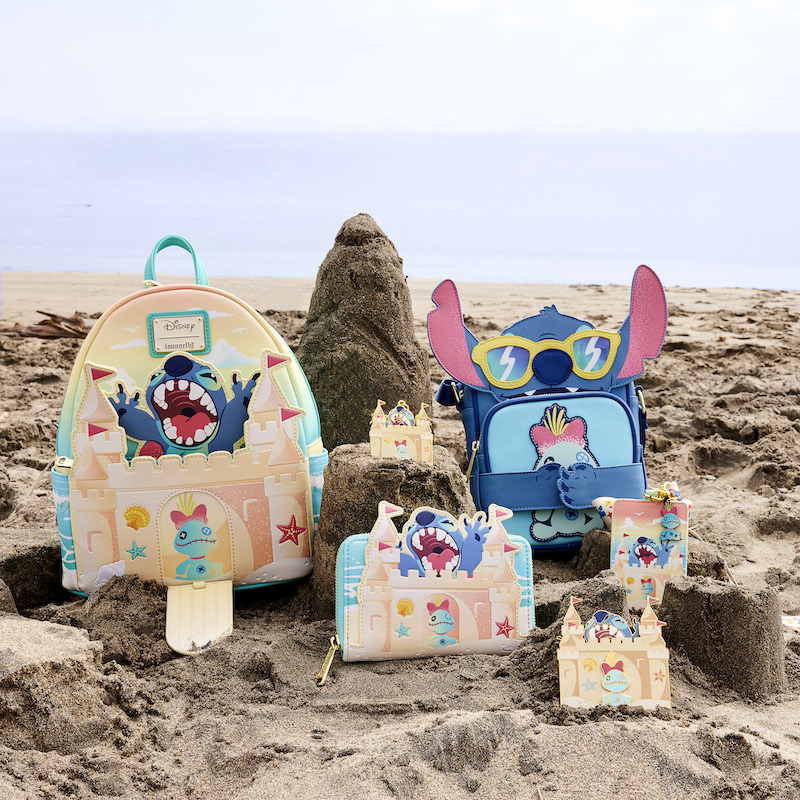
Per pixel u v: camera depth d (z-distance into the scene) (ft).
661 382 6.68
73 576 3.37
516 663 2.98
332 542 3.35
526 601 3.11
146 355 3.33
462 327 3.90
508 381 3.88
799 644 3.20
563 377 3.90
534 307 10.74
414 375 4.37
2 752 2.61
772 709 2.84
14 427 5.50
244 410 3.38
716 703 2.86
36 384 6.72
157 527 3.34
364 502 3.31
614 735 2.61
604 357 3.91
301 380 3.49
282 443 3.39
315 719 2.81
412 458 3.49
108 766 2.60
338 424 4.29
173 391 3.33
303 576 3.50
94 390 3.26
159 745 2.71
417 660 3.09
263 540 3.42
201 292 3.35
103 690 2.84
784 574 3.83
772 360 7.55
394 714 2.81
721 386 6.57
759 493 4.75
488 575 3.09
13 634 2.93
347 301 4.31
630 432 3.86
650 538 3.48
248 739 2.72
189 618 3.28
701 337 8.59
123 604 3.28
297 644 3.19
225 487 3.36
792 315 9.98
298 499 3.44
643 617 2.77
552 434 3.82
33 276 13.56
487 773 2.54
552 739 2.61
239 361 3.37
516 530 3.85
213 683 3.00
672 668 2.94
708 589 2.94
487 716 2.67
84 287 12.26
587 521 3.86
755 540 4.23
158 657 3.13
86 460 3.28
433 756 2.57
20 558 3.51
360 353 4.28
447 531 3.08
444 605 3.08
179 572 3.37
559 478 3.78
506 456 3.82
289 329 8.70
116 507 3.32
